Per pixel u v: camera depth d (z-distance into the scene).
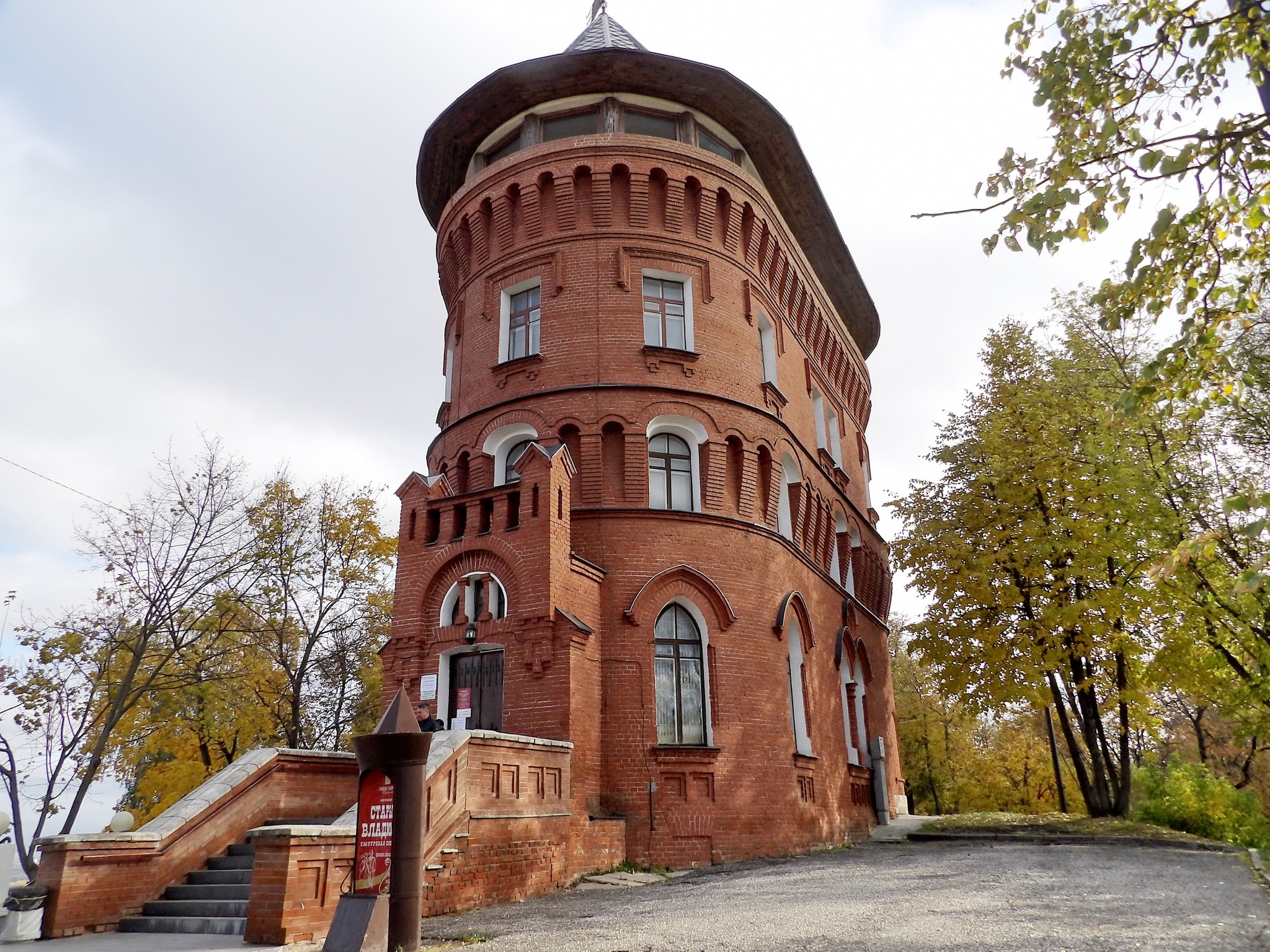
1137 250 8.58
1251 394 21.66
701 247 24.19
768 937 9.59
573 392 22.09
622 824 18.34
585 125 25.31
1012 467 26.69
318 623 37.53
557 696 17.81
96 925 11.79
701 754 19.78
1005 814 31.20
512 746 15.09
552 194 23.86
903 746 52.75
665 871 18.12
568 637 18.09
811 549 27.44
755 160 27.86
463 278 25.83
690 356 22.88
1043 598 25.84
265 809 14.61
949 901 11.89
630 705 19.56
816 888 13.99
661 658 20.77
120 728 33.53
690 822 19.16
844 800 25.95
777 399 25.44
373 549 39.03
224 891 12.32
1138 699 24.92
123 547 32.25
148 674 33.72
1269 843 23.69
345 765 16.06
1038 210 8.50
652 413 22.16
